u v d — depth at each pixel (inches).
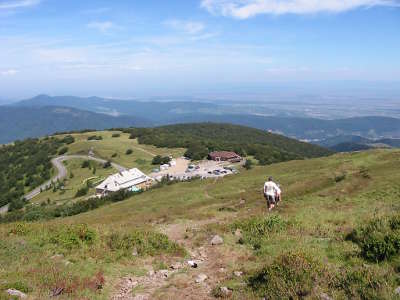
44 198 5059.1
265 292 406.0
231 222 875.4
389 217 609.6
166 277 522.3
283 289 393.7
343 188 1397.6
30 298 409.7
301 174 2017.7
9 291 406.9
